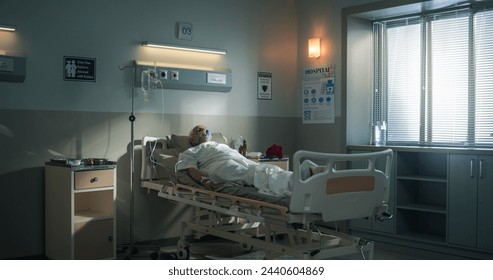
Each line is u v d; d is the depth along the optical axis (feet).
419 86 16.57
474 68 15.17
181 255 13.78
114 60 14.70
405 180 16.07
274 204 10.35
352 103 17.34
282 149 17.43
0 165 12.92
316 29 18.29
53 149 13.69
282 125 18.74
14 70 12.84
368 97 17.89
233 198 11.25
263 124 18.19
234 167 12.41
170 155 14.47
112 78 14.67
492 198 13.51
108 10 14.57
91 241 12.84
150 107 15.42
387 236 15.98
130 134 15.03
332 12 17.66
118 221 14.88
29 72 13.28
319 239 11.51
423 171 16.43
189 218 16.30
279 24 18.57
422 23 16.34
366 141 17.87
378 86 17.70
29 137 13.32
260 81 18.03
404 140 17.03
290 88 18.93
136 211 15.24
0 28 12.70
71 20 13.94
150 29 15.38
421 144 16.49
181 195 13.06
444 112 15.93
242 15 17.53
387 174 11.19
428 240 14.89
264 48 18.15
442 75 15.94
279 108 18.63
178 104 16.01
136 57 15.11
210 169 12.85
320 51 18.12
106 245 13.10
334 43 17.60
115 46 14.71
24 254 13.33
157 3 15.51
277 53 18.51
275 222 11.27
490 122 14.87
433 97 16.17
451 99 15.74
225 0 17.10
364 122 17.78
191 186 12.87
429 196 16.28
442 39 15.92
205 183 12.42
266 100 18.24
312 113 18.48
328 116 17.85
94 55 14.34
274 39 18.42
